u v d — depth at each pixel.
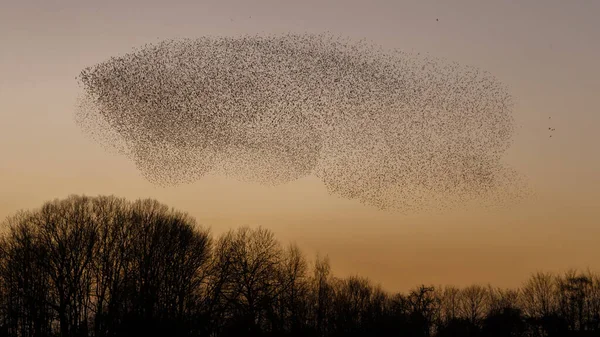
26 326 80.38
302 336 92.88
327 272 104.50
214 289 87.00
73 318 79.94
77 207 85.75
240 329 85.56
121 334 78.94
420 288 109.81
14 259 80.44
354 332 100.25
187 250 87.38
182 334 81.75
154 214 88.62
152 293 81.50
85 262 80.88
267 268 92.88
